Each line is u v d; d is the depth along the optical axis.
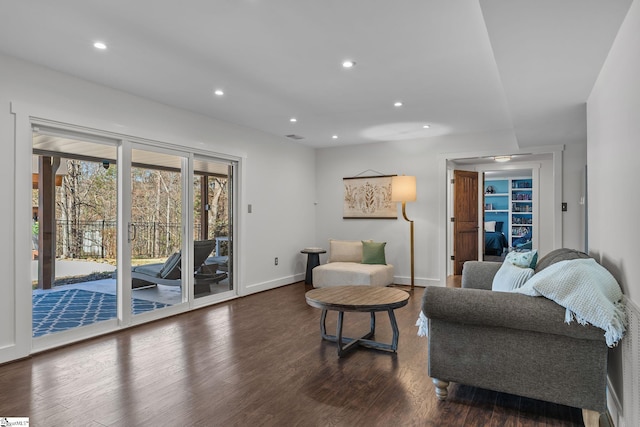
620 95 2.07
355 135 6.05
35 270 3.67
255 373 2.83
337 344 3.21
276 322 4.19
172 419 2.19
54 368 2.92
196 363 3.02
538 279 2.18
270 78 3.54
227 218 5.35
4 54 3.04
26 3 2.29
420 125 5.34
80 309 3.82
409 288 6.09
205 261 5.01
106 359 3.11
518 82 2.82
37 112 3.24
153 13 2.40
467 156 5.90
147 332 3.83
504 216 10.76
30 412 2.27
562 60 2.43
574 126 4.25
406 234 6.37
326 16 2.43
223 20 2.49
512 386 2.21
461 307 2.23
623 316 1.92
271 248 6.09
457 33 2.65
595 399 2.02
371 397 2.46
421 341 3.56
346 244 6.43
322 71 3.36
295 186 6.65
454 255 7.23
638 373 1.71
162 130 4.34
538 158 6.95
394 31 2.63
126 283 4.00
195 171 4.87
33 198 3.56
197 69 3.33
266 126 5.47
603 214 2.62
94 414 2.24
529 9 1.82
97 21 2.51
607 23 1.96
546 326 2.04
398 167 6.45
